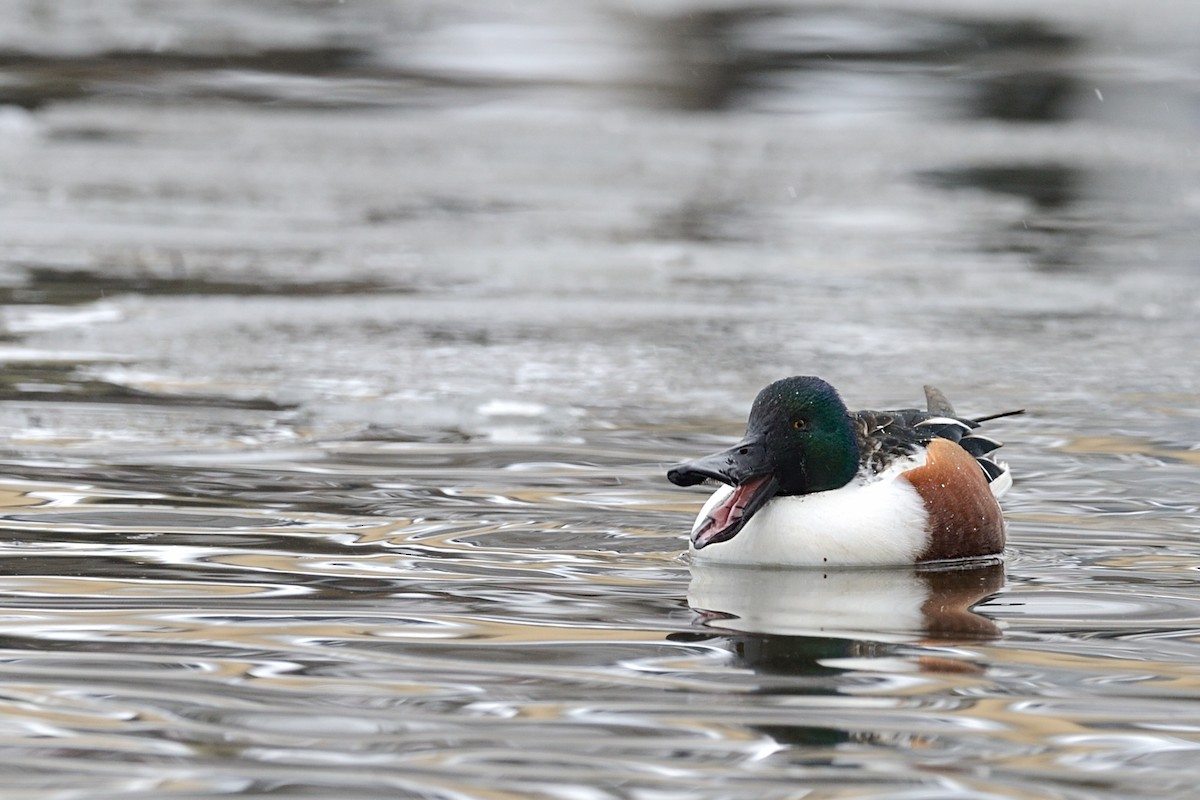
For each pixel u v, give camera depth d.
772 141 28.53
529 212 22.78
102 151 26.22
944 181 25.81
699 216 22.86
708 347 15.62
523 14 40.12
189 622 7.70
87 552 8.91
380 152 26.88
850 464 9.24
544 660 7.23
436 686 6.85
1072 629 7.84
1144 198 24.98
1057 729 6.43
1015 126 30.33
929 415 10.21
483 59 35.19
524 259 19.80
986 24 39.88
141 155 26.03
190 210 22.27
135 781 5.82
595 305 17.45
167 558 8.83
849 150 27.94
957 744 6.27
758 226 22.36
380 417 12.73
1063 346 16.02
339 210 22.61
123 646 7.32
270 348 15.09
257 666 7.08
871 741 6.29
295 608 7.96
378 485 10.65
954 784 5.89
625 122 29.78
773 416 9.18
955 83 33.62
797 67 34.84
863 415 9.86
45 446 11.46
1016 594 8.51
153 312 16.47
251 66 33.84
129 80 32.16
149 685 6.80
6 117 28.59
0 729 6.30
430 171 25.61
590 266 19.53
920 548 9.07
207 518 9.70
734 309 17.42
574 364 14.81
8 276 17.97
